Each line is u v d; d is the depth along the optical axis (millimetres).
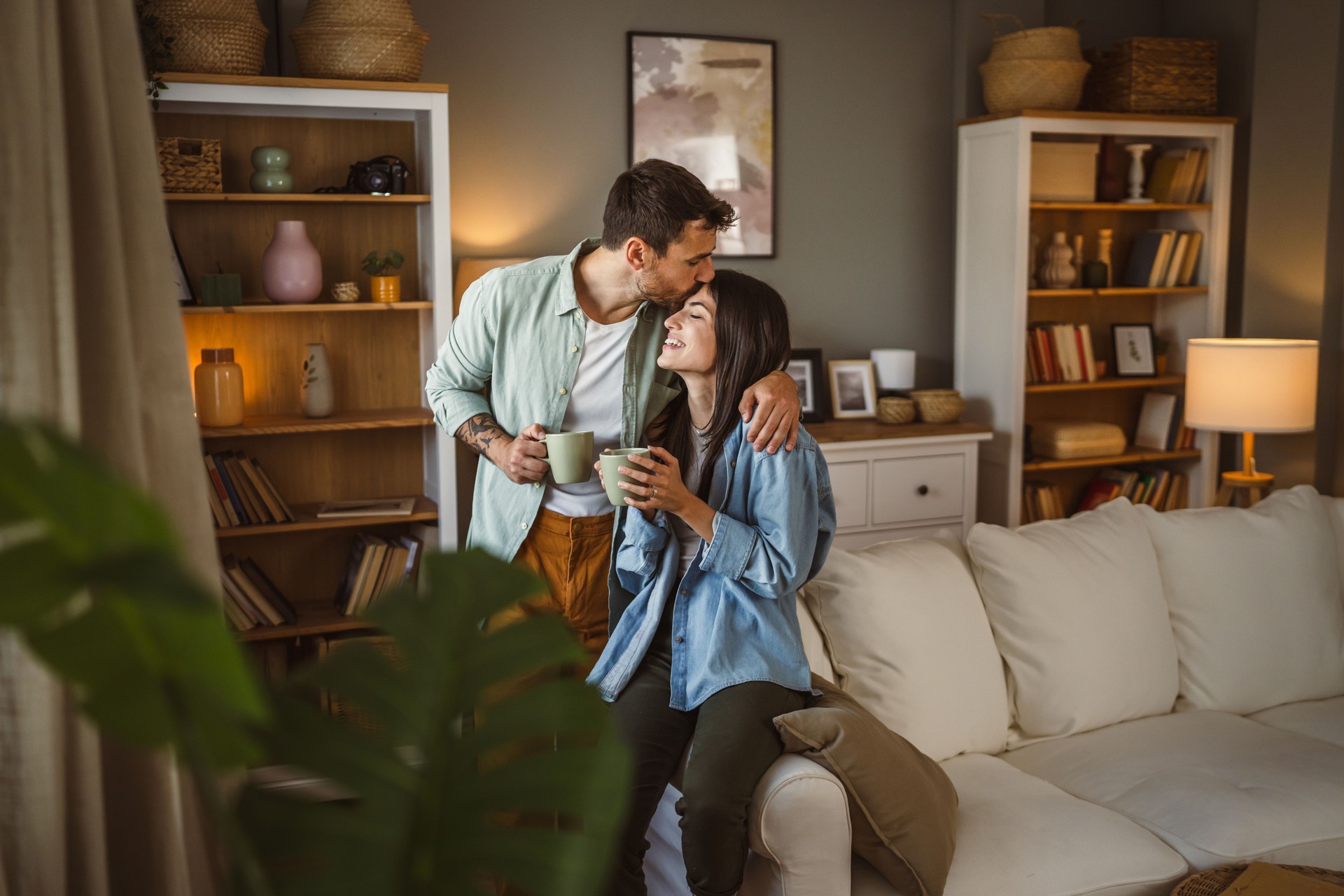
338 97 3012
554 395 2119
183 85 2857
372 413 3387
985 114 4426
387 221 3434
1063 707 2279
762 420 1706
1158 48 4254
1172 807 1967
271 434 3283
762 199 4180
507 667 541
